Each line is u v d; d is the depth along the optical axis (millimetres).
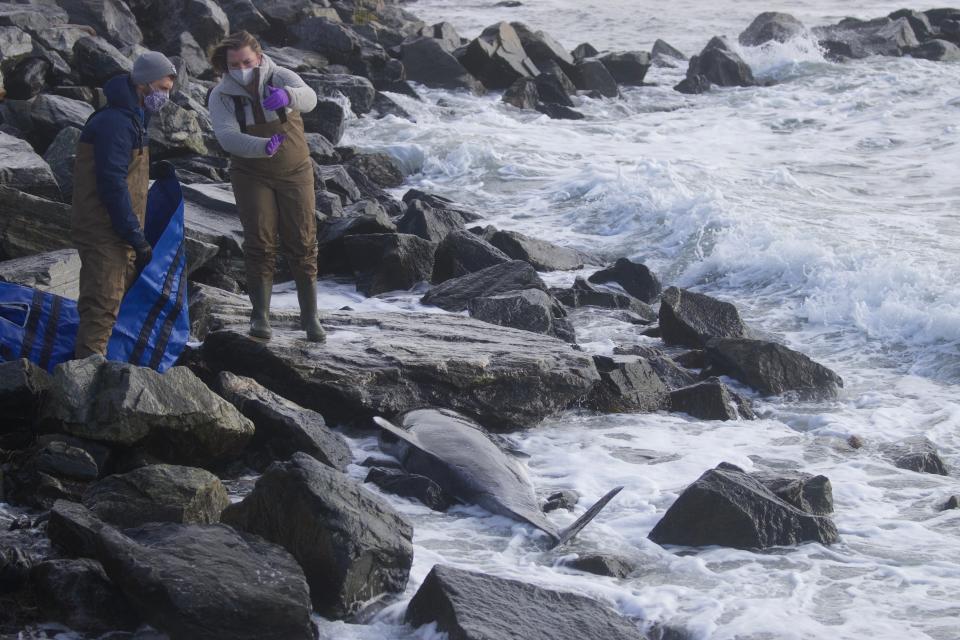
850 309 10461
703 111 22609
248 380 6883
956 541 5914
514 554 5582
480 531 5883
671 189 14445
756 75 26094
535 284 10422
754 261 11898
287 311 8422
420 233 11930
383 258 10820
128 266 6703
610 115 22234
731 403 8289
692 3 43562
